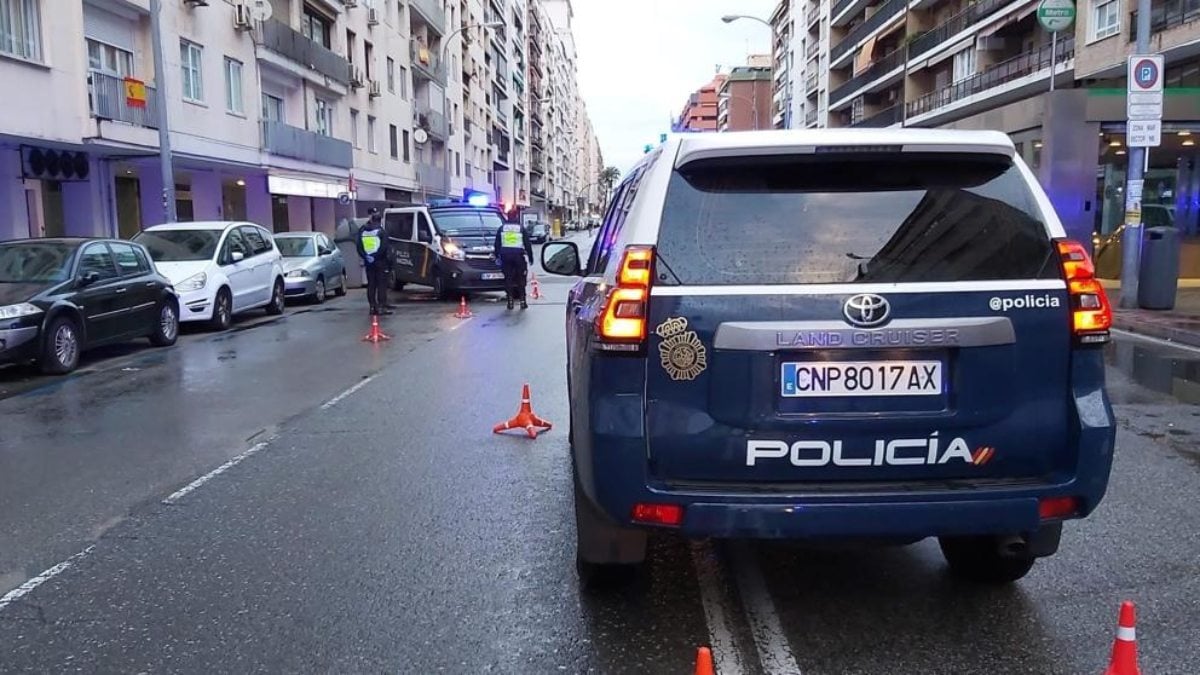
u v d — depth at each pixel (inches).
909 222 129.6
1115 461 239.0
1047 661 132.7
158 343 501.7
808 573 167.8
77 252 441.7
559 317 647.8
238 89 1073.5
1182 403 314.3
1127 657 111.4
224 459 253.9
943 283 126.0
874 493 123.9
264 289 661.9
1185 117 706.2
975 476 128.5
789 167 132.7
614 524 130.8
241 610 153.3
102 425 301.0
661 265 127.4
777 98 3843.5
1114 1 1173.1
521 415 285.9
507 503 211.2
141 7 847.1
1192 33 1010.1
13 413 322.7
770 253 127.6
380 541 186.2
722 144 129.6
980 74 1641.2
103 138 777.6
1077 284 128.4
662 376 126.2
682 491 125.0
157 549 182.9
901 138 129.2
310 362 438.6
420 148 1957.4
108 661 135.9
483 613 151.3
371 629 145.7
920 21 2042.3
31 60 700.7
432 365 422.9
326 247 856.3
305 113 1298.0
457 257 778.2
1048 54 1389.0
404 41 1818.4
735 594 158.6
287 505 211.0
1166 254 563.5
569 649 138.4
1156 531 186.2
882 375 125.4
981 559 157.2
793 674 129.7
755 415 125.2
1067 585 159.8
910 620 147.0
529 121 3892.7
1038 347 127.2
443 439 275.4
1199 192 867.4
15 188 770.2
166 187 729.6
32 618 151.2
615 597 157.5
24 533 193.3
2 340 380.5
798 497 123.4
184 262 582.9
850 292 124.6
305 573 169.3
